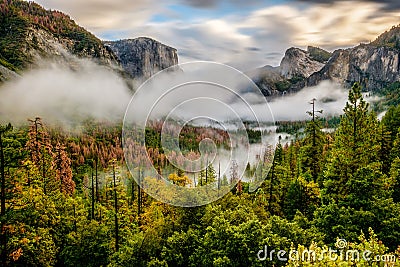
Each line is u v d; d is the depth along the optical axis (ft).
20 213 64.95
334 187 63.10
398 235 52.75
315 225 58.59
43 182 95.61
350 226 53.57
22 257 68.85
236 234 52.01
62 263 80.18
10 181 64.95
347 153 65.36
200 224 64.80
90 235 78.48
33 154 97.40
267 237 49.80
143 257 65.98
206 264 54.03
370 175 58.49
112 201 92.38
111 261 71.72
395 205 59.00
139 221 91.04
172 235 61.41
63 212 88.12
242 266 51.31
